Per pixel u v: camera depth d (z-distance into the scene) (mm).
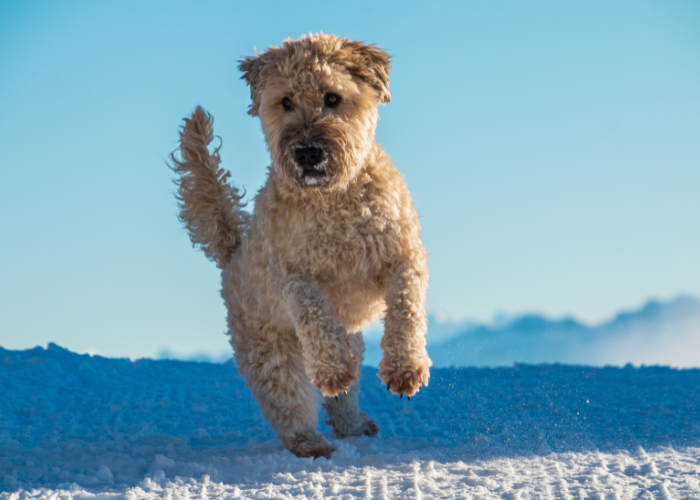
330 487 3830
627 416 5848
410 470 4219
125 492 3707
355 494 3721
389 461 4578
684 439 4859
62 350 10039
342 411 5555
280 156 4363
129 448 5145
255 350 5125
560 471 4066
